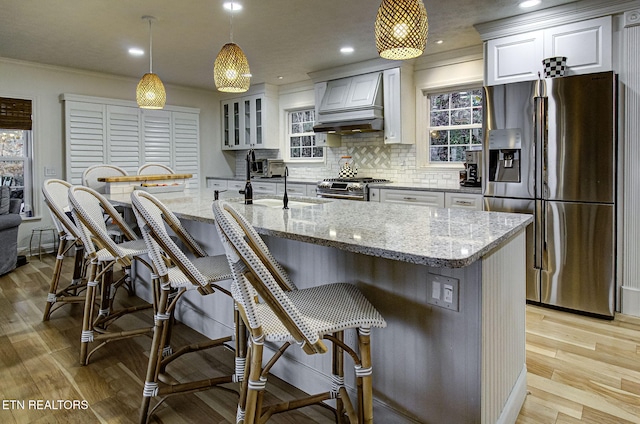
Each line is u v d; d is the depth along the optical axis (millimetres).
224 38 3947
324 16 3406
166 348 2361
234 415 1873
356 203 2781
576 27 3139
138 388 2080
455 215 2113
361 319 1354
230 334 2510
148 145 5887
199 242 2787
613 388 2051
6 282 3930
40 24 3561
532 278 3252
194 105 6570
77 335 2717
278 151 6387
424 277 1521
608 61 3014
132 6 3176
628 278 3031
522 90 3178
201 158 6699
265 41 4074
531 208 3203
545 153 3105
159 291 2309
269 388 2086
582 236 3002
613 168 2863
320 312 1396
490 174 3402
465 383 1434
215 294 2625
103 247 2238
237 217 1562
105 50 4348
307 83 5840
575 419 1807
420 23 1803
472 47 4234
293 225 1794
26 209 5070
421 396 1558
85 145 5258
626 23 2947
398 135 4652
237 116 6621
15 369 2268
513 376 1800
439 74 4539
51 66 5004
